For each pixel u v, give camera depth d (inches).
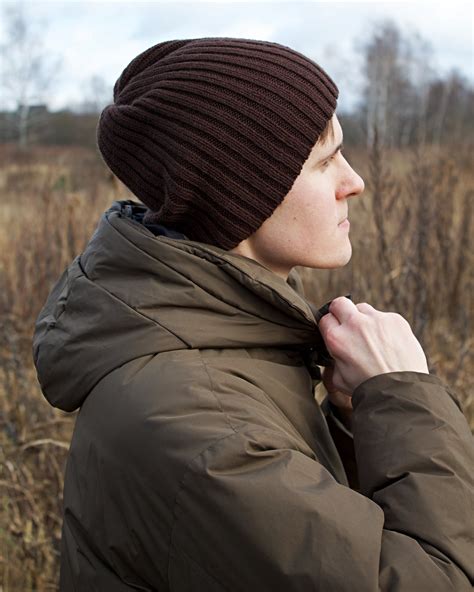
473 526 30.5
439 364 117.5
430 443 31.9
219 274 34.5
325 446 37.8
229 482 28.3
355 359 36.1
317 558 27.9
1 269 155.7
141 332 32.9
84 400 34.7
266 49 36.6
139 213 42.8
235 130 35.2
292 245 37.7
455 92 679.7
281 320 36.2
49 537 80.9
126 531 31.3
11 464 84.2
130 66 41.1
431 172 149.4
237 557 28.4
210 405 30.6
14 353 109.0
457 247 153.0
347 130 302.4
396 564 28.4
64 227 152.5
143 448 30.1
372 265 120.7
